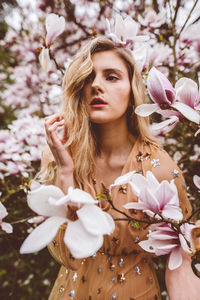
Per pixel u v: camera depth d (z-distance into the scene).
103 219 0.49
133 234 0.96
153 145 1.05
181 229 0.68
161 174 0.98
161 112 0.71
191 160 1.50
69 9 2.04
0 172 1.69
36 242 0.49
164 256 1.51
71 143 1.08
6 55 3.47
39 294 2.10
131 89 1.03
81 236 0.49
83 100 1.06
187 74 1.64
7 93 2.62
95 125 1.10
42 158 1.17
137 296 0.98
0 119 3.25
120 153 1.08
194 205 1.42
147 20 1.57
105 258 1.03
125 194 0.98
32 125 1.70
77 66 1.02
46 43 1.02
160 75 0.67
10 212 1.58
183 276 0.85
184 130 1.62
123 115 1.05
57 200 0.52
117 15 0.98
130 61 1.00
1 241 2.00
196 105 0.68
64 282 1.12
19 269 2.11
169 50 1.44
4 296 1.99
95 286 1.01
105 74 0.97
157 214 0.67
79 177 1.06
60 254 1.01
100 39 1.00
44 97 2.28
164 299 1.79
